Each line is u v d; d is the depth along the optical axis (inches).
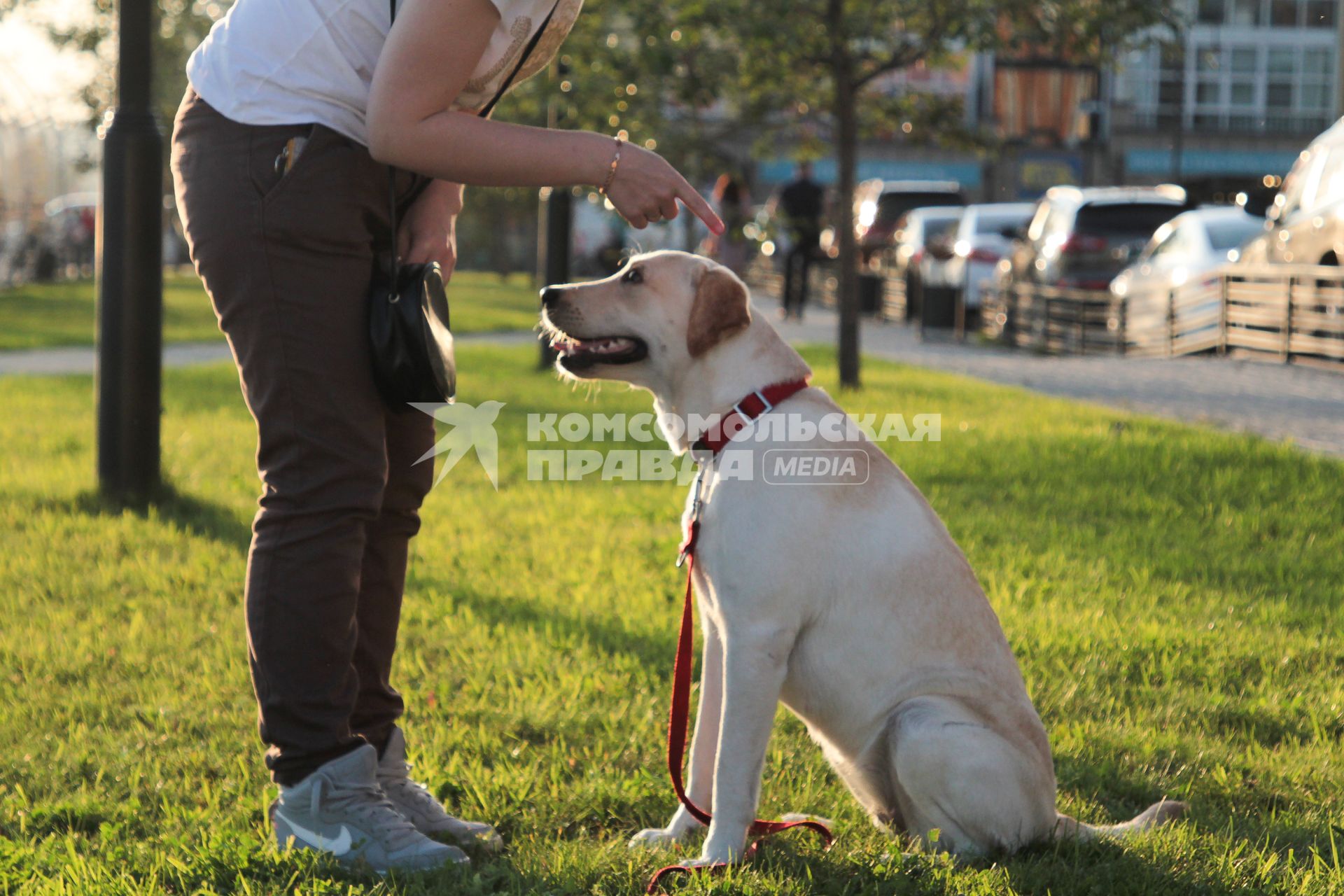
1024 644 172.9
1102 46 406.9
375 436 110.5
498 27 104.2
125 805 122.5
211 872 106.1
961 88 1384.1
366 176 107.3
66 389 445.7
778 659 111.0
